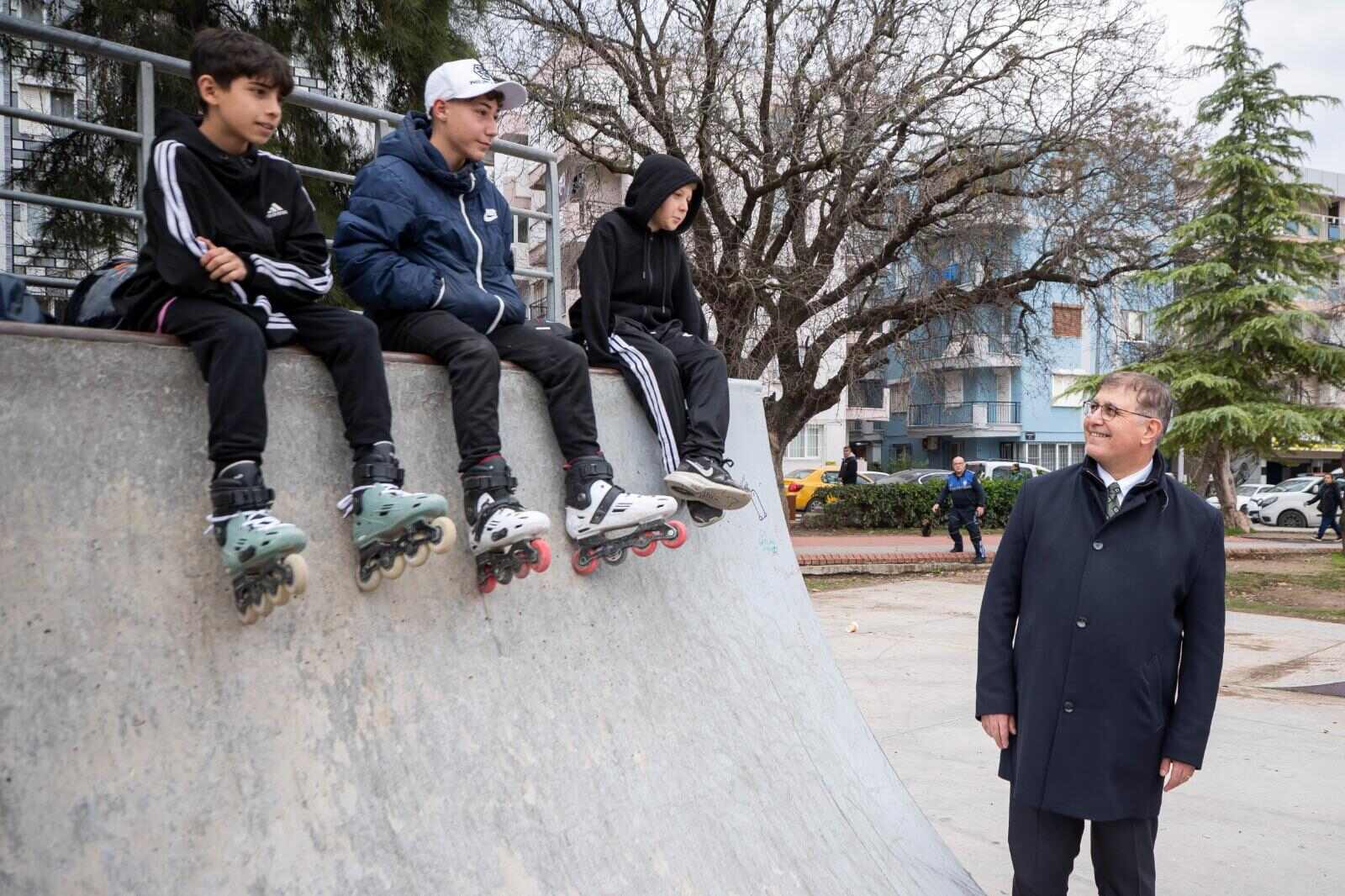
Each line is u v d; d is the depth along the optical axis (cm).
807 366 1884
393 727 221
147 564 193
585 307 333
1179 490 258
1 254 717
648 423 337
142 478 196
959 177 1753
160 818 178
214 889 178
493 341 293
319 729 208
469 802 223
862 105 1556
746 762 299
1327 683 724
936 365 2011
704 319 377
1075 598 256
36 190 729
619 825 248
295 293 229
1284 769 509
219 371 200
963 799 461
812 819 305
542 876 224
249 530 193
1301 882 370
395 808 210
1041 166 1747
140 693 185
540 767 243
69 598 181
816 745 339
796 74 1603
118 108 748
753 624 355
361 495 224
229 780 190
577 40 1605
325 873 193
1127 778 249
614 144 1750
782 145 1594
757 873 269
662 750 277
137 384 199
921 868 329
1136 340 2362
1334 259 2258
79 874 165
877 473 2933
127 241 741
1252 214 2108
